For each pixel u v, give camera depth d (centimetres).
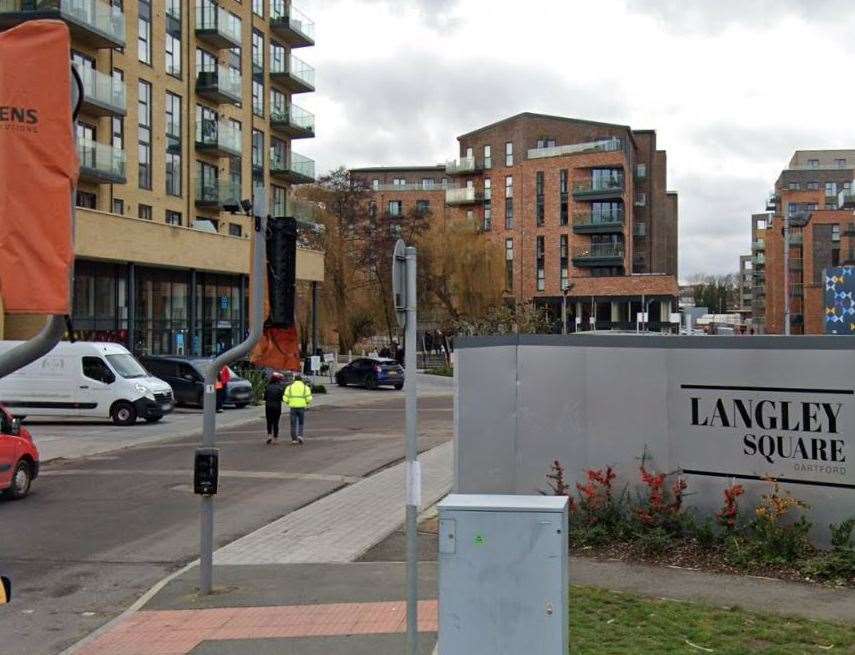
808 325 9050
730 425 1011
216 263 4269
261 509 1391
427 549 1079
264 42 5391
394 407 3562
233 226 5038
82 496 1525
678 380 1044
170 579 949
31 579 989
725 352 1016
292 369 933
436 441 2320
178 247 3941
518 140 9019
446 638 510
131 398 2798
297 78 5588
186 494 1534
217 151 4766
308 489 1577
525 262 8525
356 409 3472
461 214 9488
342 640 727
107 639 754
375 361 4731
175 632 766
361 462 1917
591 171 8206
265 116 5394
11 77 456
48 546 1148
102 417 2822
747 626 710
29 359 454
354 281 6488
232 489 1583
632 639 674
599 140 8788
